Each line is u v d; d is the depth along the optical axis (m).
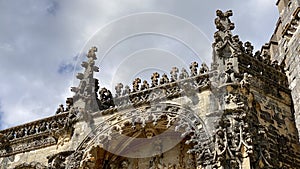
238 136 25.44
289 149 28.25
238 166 24.53
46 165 30.03
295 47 32.22
